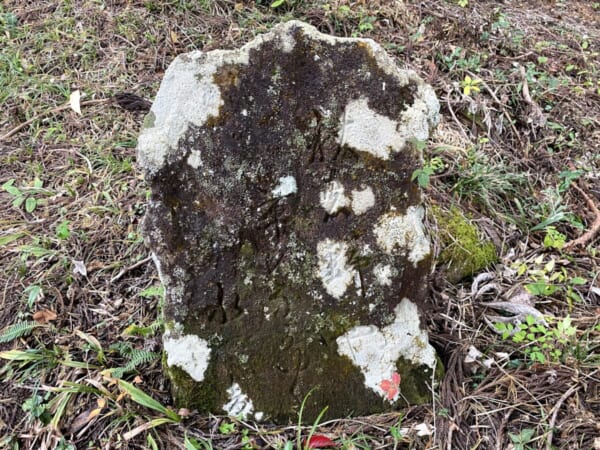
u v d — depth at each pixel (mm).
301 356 769
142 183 1110
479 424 741
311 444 712
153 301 898
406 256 749
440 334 871
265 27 1465
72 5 1572
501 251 1060
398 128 710
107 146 1207
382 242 743
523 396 769
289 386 771
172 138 679
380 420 764
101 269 948
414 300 772
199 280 729
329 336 766
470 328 884
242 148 696
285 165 710
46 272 933
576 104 1416
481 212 1126
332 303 758
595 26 1921
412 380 783
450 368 809
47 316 862
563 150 1298
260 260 736
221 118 685
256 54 678
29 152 1192
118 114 1281
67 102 1303
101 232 1011
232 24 1484
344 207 731
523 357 843
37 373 793
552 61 1559
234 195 708
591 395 762
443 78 1388
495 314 920
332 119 700
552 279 954
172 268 719
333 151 712
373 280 753
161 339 828
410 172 723
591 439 711
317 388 771
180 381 753
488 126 1299
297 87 689
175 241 709
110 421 740
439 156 1198
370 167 721
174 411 758
